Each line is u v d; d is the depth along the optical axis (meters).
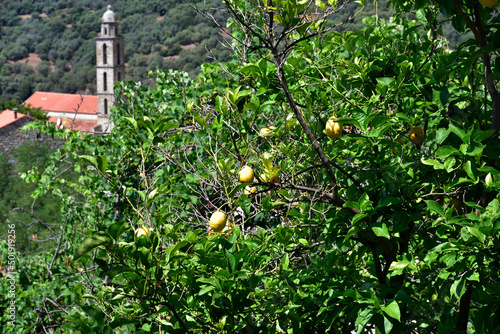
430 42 3.62
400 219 2.82
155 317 2.78
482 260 2.40
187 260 2.58
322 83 3.22
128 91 7.68
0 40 76.50
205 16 2.80
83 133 7.41
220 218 2.56
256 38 5.22
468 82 3.16
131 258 2.27
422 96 3.18
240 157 2.84
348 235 2.72
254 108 2.81
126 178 6.02
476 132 2.42
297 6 2.69
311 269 2.96
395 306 2.30
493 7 2.61
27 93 71.31
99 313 2.34
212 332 2.66
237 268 2.61
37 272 7.03
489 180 2.46
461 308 2.88
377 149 3.07
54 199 16.52
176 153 4.79
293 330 2.92
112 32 56.94
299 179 3.51
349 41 3.41
